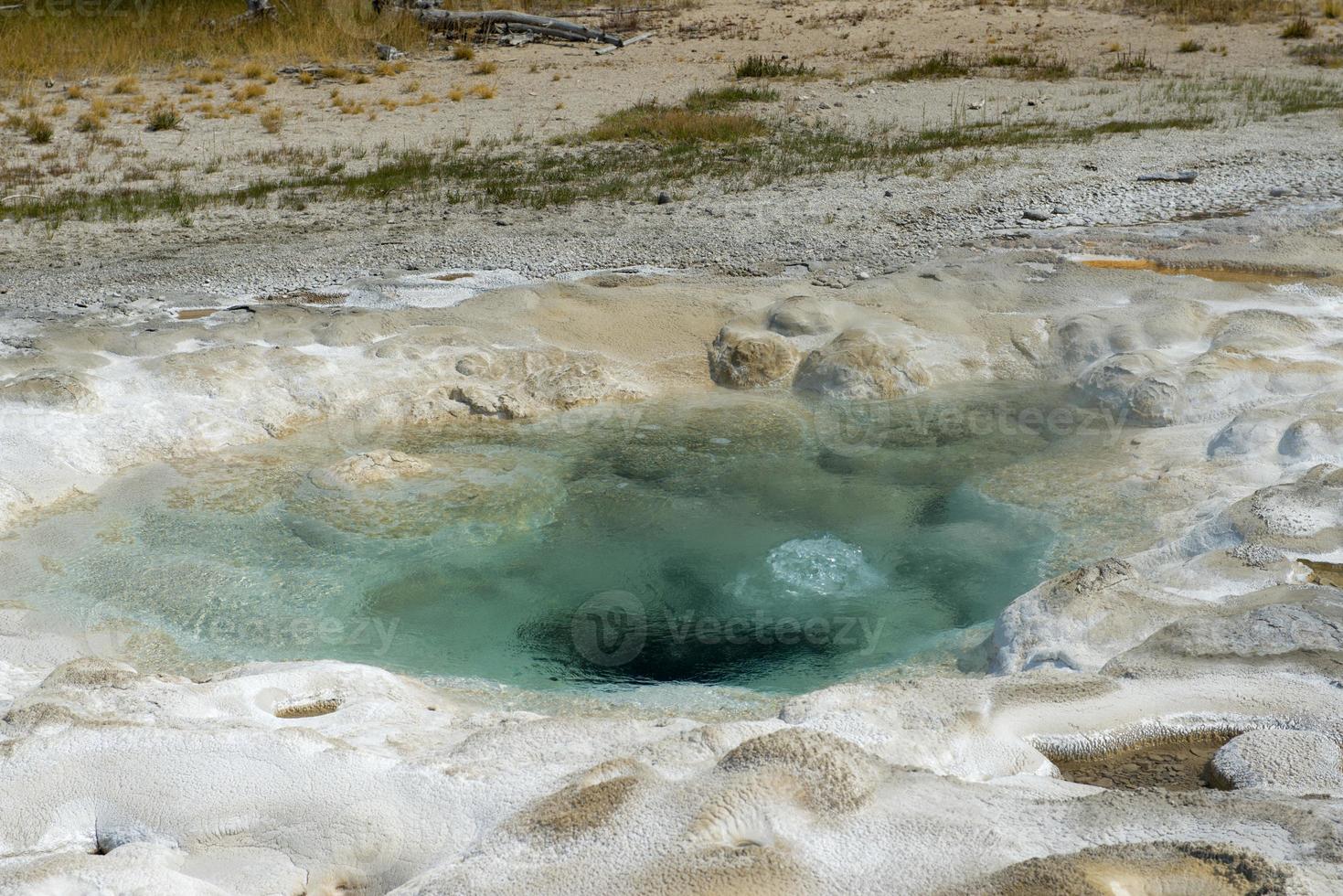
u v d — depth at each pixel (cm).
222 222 1145
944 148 1375
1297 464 622
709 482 686
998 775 375
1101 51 1991
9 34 1958
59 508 645
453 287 930
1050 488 652
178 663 520
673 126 1485
